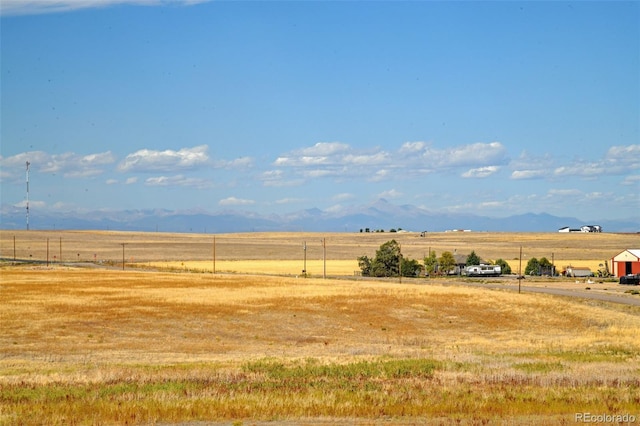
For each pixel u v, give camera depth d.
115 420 20.62
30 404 22.94
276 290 83.75
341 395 24.39
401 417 21.06
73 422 20.30
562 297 81.56
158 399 23.39
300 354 42.03
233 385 26.77
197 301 72.00
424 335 56.94
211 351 45.44
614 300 79.12
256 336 54.91
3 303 68.44
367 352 42.56
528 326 62.38
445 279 120.25
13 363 38.09
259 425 20.11
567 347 45.50
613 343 48.06
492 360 35.59
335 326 60.66
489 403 22.81
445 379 28.38
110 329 55.78
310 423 20.30
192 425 20.23
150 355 42.72
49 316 60.88
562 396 24.11
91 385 27.03
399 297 76.88
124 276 105.19
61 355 43.44
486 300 75.31
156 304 69.44
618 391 25.19
